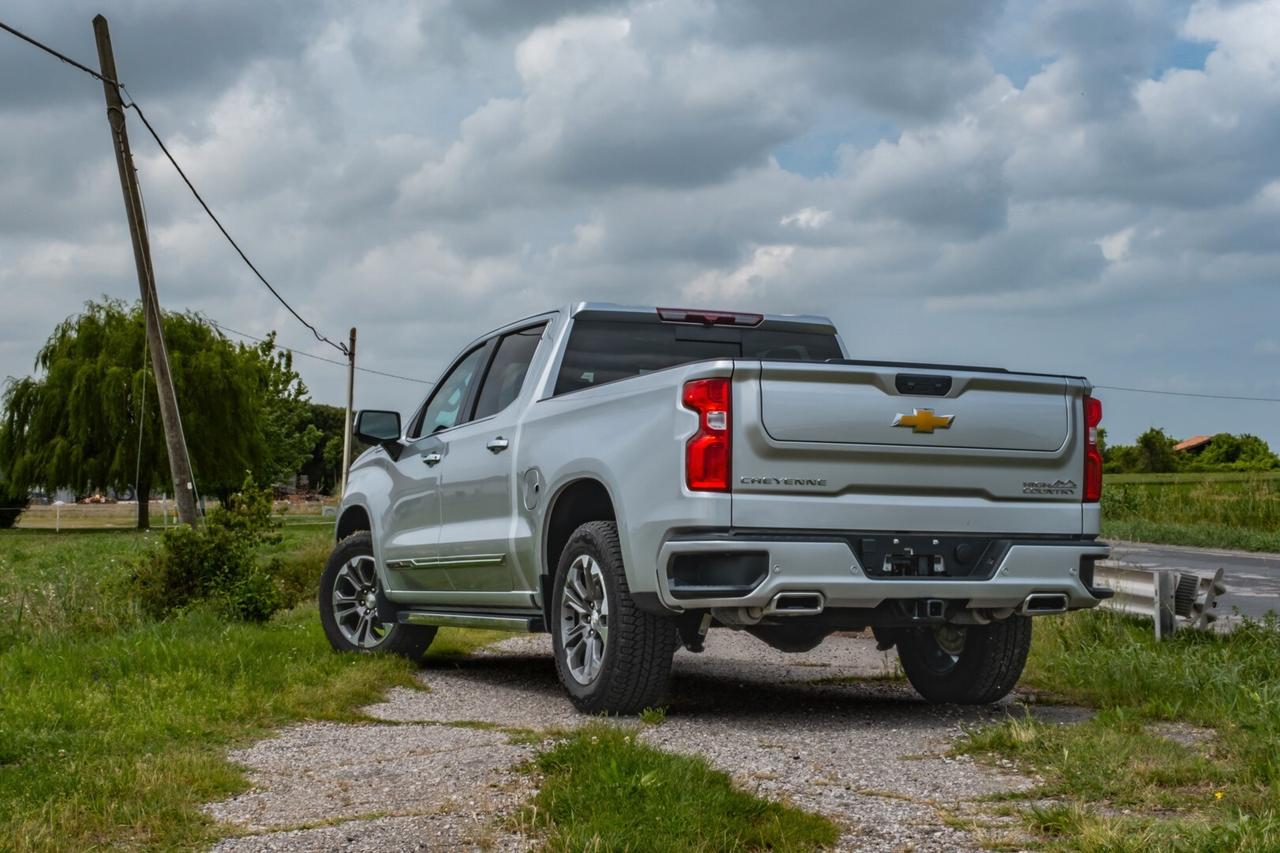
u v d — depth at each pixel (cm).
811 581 558
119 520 6862
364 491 918
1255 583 1562
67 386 5150
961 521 588
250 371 5453
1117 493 3142
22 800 439
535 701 694
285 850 386
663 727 584
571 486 658
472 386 815
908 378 579
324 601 923
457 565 777
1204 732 564
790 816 392
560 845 364
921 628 670
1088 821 381
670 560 566
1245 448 10075
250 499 1205
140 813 423
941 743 542
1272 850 340
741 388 559
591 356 719
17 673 748
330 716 636
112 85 1831
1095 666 723
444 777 467
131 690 670
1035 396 606
